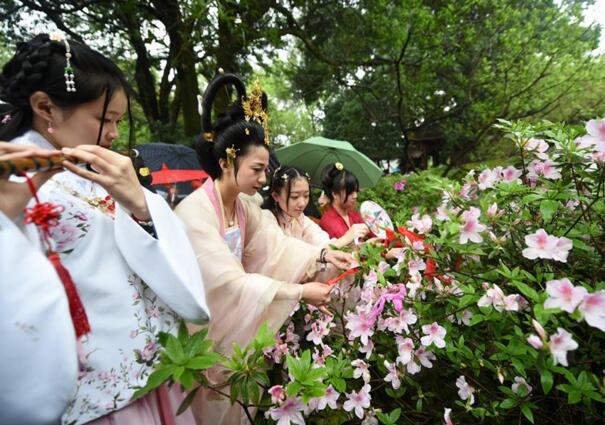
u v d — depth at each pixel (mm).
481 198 1233
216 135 1433
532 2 5375
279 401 976
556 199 1020
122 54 7199
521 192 1106
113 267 896
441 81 6242
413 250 1150
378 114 7367
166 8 5578
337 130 10609
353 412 1190
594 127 900
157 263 915
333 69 6820
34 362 656
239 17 5438
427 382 1226
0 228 673
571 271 1086
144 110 8352
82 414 830
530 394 995
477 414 983
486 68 5402
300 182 1907
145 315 944
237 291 1304
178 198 3445
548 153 1196
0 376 643
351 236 1683
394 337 1278
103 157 813
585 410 938
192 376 789
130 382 891
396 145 9297
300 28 6785
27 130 887
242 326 1299
